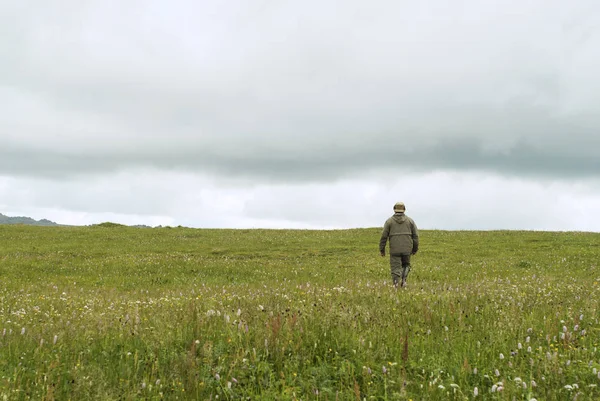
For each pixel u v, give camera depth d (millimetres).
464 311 10117
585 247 34344
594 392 5863
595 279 20516
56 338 7926
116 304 13766
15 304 14094
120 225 58812
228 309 10812
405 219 18156
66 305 14102
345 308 9734
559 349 7242
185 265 29062
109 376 6457
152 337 8016
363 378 6387
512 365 6578
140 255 34812
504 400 5508
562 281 18594
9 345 7707
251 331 7945
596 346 7578
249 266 28891
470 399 5762
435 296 12477
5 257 32094
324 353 7410
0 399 5609
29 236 45969
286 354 7297
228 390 6094
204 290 17672
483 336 8094
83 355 7391
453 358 7031
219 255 36438
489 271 25500
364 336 7848
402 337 7750
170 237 47438
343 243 41656
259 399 5953
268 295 13617
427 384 6137
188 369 6523
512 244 37875
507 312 9633
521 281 19125
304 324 8273
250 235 49094
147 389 6070
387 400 5770
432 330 8617
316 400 5891
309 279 23891
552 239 39594
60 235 47219
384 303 11461
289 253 36906
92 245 41062
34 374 6484
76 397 5867
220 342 7551
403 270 18547
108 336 8320
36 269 27984
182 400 5895
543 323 8836
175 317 9461
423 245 38500
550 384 6000
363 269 27891
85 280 24734
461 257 32219
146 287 22531
